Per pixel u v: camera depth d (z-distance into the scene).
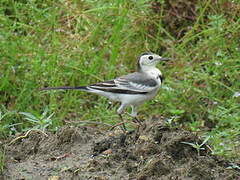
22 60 15.30
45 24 16.84
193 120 14.69
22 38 16.03
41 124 12.47
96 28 16.56
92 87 13.24
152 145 11.24
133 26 17.27
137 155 11.24
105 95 13.31
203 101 15.31
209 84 15.51
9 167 11.42
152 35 17.61
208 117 14.57
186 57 16.59
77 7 17.33
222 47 16.34
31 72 15.24
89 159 11.53
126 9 16.67
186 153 11.14
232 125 13.75
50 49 16.12
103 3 17.25
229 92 15.41
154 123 11.72
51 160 11.66
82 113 15.11
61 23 17.27
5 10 17.81
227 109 14.41
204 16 17.72
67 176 10.97
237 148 12.34
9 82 15.15
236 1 17.03
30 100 15.02
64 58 15.73
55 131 13.40
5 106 15.02
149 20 17.36
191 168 10.72
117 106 15.34
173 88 15.63
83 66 16.00
